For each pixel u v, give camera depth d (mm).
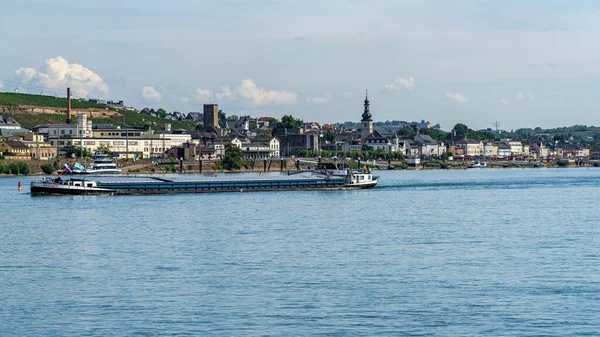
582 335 82750
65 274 110938
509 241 139750
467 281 105000
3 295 99000
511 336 82625
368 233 151500
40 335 83438
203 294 98812
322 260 120438
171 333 83938
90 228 160375
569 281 104438
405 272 111000
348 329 84938
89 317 89500
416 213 191750
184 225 164875
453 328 85062
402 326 85875
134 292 100062
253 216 183125
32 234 151750
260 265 116562
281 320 88062
